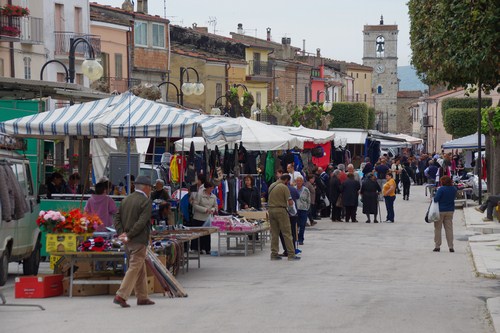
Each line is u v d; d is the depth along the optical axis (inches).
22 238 763.4
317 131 1723.7
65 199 874.8
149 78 2445.9
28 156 965.8
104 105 833.5
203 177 1016.2
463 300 641.0
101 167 1182.3
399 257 964.6
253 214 1107.3
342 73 4906.5
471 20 647.1
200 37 2970.0
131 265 596.7
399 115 7101.4
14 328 510.3
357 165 2571.4
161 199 942.4
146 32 2427.4
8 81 936.3
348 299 634.2
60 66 1978.3
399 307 599.2
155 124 798.5
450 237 1021.8
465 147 2014.0
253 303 611.5
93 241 649.0
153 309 584.7
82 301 628.4
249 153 1379.2
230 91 2449.6
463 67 684.7
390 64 7022.6
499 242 1091.3
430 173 2197.3
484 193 1823.3
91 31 2160.4
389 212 1497.3
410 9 850.1
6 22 1668.3
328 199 1556.3
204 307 593.0
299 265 888.3
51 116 818.8
